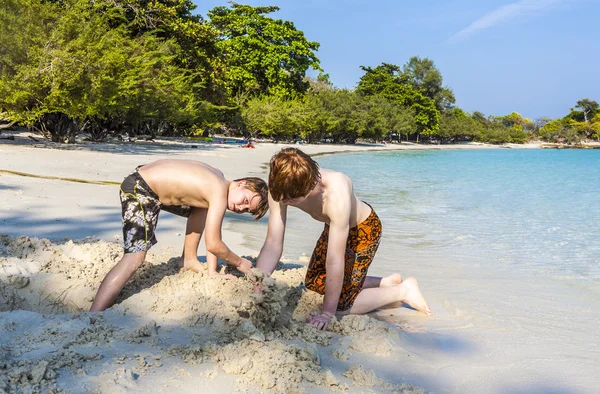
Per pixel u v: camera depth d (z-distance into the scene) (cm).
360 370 257
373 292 374
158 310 313
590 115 12662
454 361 294
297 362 253
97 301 325
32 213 639
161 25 3062
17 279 348
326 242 364
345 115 5988
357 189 1420
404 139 9338
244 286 355
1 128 2006
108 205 739
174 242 552
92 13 2311
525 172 2480
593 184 1744
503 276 514
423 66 9675
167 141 3566
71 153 1766
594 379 277
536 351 316
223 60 3778
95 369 230
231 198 346
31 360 229
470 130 9862
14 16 1836
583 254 627
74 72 1823
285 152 294
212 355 260
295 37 6075
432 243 678
